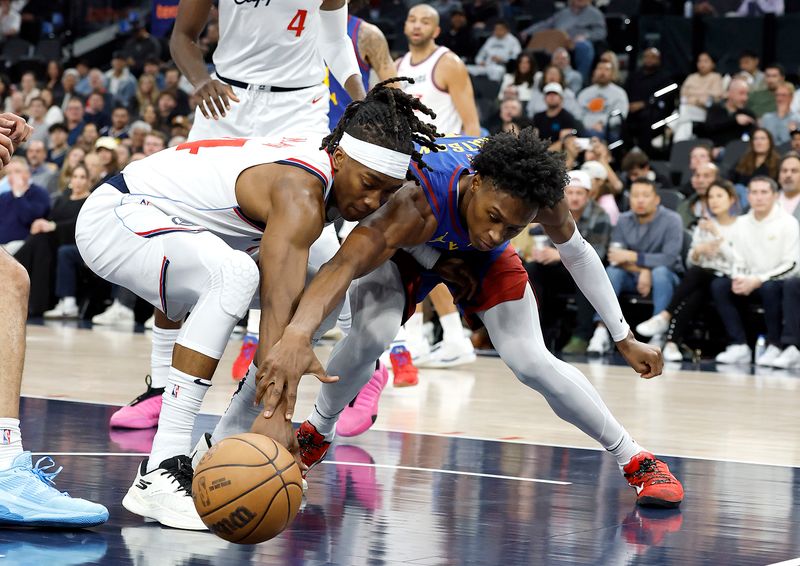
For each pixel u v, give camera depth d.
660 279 9.83
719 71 13.71
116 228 3.48
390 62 7.14
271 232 3.05
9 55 19.44
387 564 2.78
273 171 3.26
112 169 12.49
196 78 4.86
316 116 5.09
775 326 9.44
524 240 10.40
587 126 12.73
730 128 12.02
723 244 9.61
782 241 9.41
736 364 9.57
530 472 4.27
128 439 4.68
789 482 4.19
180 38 4.93
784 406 6.69
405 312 3.79
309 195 3.09
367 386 5.02
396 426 5.49
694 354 10.06
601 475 4.23
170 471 3.20
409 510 3.49
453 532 3.19
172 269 3.35
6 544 2.84
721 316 9.70
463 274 3.73
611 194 10.70
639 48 14.25
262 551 2.89
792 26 13.49
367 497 3.69
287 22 4.89
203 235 3.37
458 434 5.25
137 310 12.41
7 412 3.04
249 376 3.47
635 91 12.93
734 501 3.79
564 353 10.18
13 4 20.05
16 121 3.23
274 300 2.97
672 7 14.92
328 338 11.43
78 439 4.65
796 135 10.51
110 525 3.14
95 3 19.86
